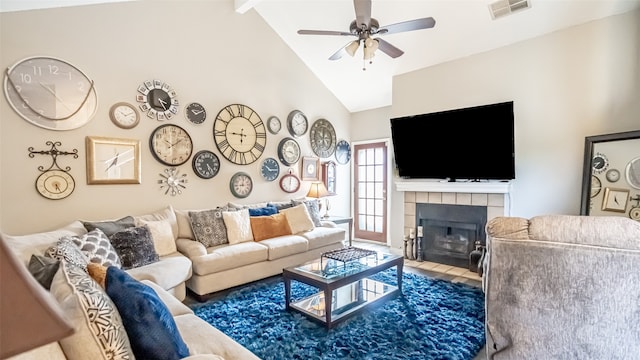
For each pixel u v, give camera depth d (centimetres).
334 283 236
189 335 150
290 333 230
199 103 393
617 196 289
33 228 279
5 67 266
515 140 368
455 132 391
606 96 312
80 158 304
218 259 307
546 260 143
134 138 339
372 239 583
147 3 349
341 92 558
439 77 429
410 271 396
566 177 335
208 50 402
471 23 358
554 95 341
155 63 355
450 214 420
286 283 269
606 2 299
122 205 331
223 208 387
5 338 37
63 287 97
